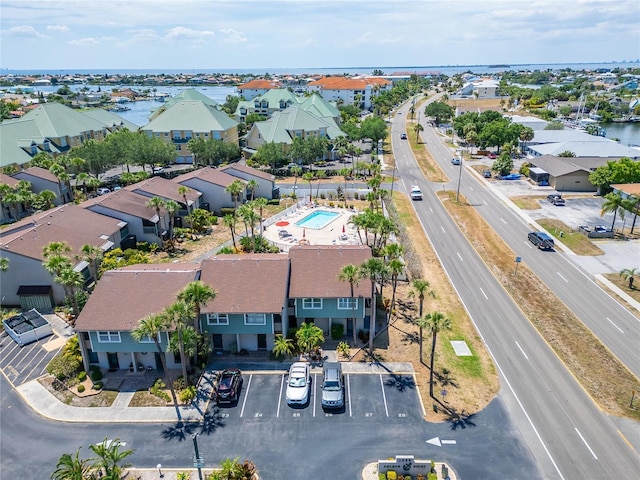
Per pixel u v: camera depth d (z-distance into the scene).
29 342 47.47
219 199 86.12
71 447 34.53
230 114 190.75
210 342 44.88
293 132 126.75
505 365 43.44
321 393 40.16
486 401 38.84
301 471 32.16
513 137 127.44
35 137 110.31
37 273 52.66
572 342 46.88
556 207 86.81
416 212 86.00
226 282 45.50
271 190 93.56
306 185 104.69
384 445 34.38
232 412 37.94
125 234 68.38
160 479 31.73
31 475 32.19
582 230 74.44
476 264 64.38
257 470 32.22
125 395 39.97
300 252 50.00
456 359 44.28
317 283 46.53
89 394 40.00
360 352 45.47
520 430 35.75
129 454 32.59
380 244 63.28
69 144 119.00
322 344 46.81
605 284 58.44
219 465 32.72
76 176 97.56
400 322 50.50
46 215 64.88
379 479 31.08
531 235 71.69
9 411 38.12
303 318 47.34
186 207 77.81
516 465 32.56
